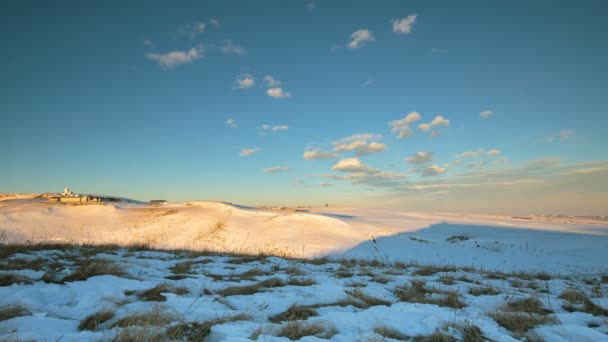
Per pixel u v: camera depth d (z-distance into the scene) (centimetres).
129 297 668
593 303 786
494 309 700
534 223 4934
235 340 415
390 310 635
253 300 688
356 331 514
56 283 775
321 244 2673
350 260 1881
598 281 1456
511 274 1557
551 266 2083
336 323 540
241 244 2595
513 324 585
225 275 1077
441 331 511
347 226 3456
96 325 491
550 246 2848
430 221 4738
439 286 991
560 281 1352
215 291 785
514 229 3791
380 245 2769
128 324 462
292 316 573
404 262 2002
